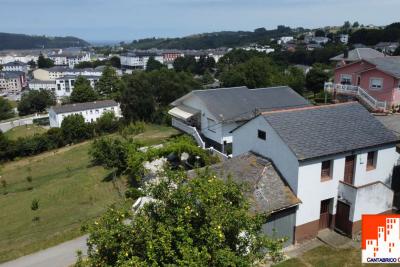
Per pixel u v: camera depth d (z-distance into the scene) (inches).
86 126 2719.0
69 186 1553.9
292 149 801.6
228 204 516.1
